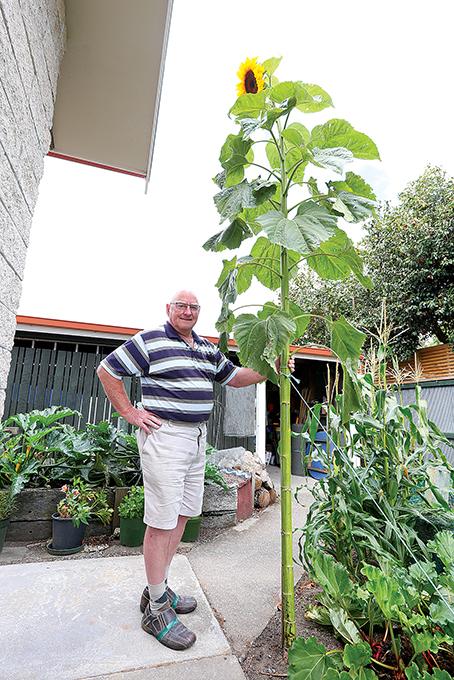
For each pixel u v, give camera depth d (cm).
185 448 167
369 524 176
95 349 580
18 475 307
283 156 174
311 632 168
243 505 392
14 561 271
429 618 124
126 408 167
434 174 870
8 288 120
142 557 241
